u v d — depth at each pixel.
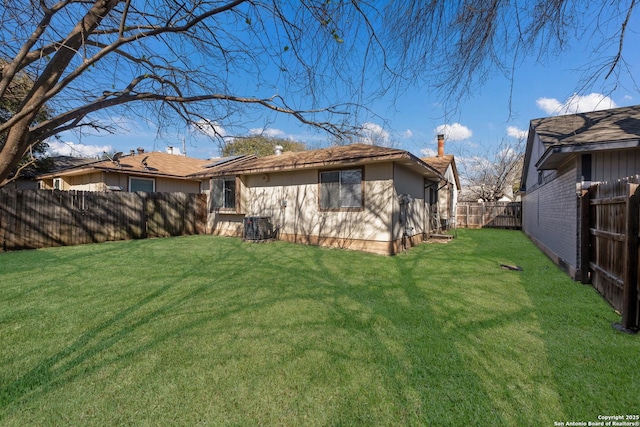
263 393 2.21
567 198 6.21
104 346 2.87
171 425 1.91
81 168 12.65
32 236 8.63
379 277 5.57
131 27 2.11
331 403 2.12
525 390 2.25
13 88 2.51
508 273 5.93
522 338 3.07
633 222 3.33
